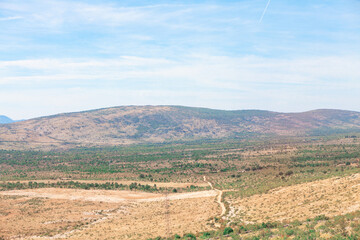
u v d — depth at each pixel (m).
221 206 95.44
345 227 45.16
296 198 78.31
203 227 70.94
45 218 99.00
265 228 56.59
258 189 109.50
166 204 115.12
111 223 91.00
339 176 91.38
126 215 102.38
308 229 48.22
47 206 114.75
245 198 98.94
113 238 72.69
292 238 45.00
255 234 52.22
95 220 97.44
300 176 127.38
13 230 85.62
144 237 69.06
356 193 65.19
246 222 67.62
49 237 78.81
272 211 72.88
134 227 82.81
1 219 96.62
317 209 62.75
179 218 86.94
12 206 114.31
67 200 124.81
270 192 96.94
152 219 90.50
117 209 112.44
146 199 130.25
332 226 47.16
